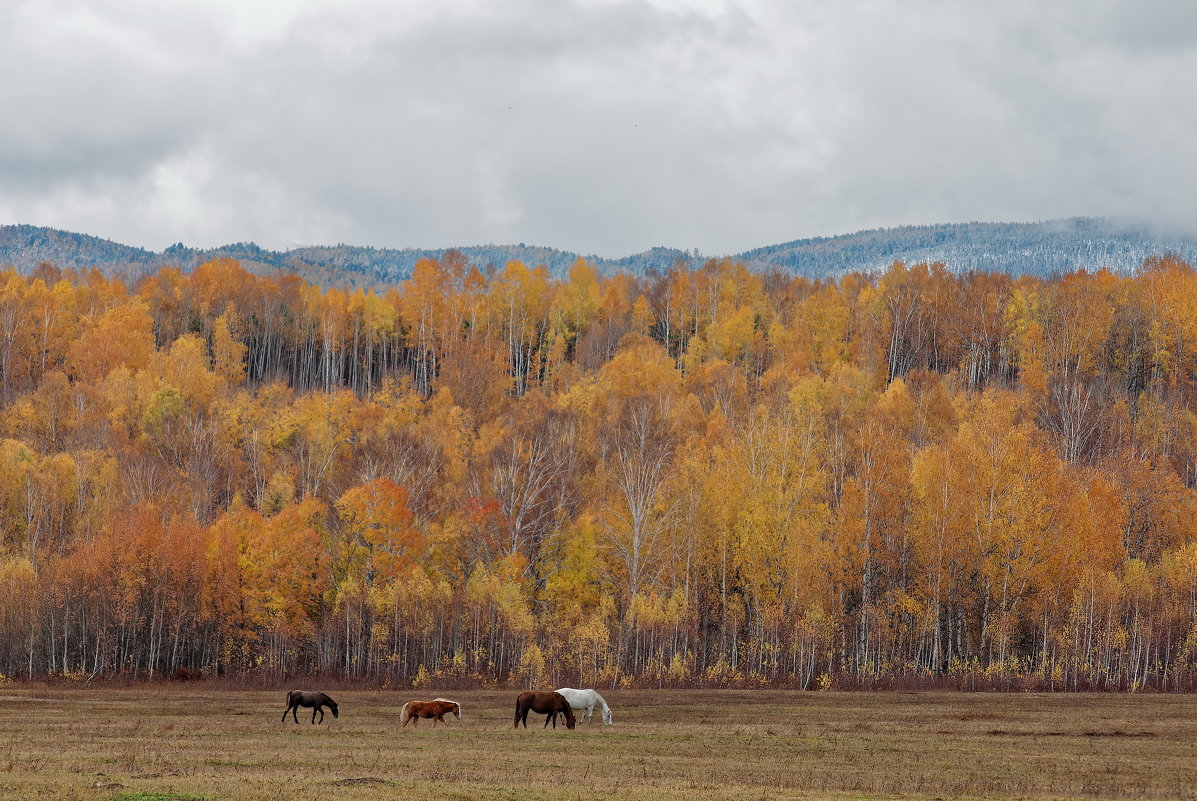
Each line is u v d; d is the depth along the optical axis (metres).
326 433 123.25
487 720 51.31
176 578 88.62
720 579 96.50
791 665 86.88
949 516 87.44
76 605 88.38
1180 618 89.50
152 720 47.88
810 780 31.28
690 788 28.73
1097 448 128.50
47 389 136.75
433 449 115.06
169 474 116.44
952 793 29.52
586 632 80.88
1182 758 37.75
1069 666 83.44
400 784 27.92
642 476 95.56
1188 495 109.56
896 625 89.38
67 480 111.50
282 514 90.69
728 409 134.75
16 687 75.00
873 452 92.75
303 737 41.53
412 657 89.19
